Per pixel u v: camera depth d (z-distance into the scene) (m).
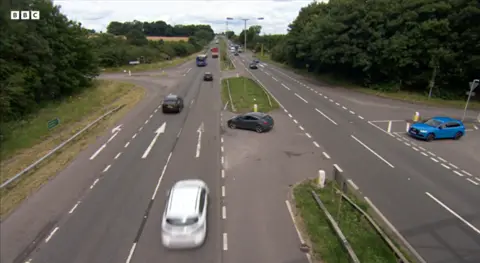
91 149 21.78
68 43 37.28
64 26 37.41
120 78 54.59
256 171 18.48
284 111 32.41
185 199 12.62
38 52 29.61
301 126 27.30
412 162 20.08
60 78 35.06
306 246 12.06
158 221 13.79
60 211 14.52
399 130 26.55
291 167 19.08
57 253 11.94
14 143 21.41
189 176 17.80
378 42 41.84
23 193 15.94
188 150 21.66
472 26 35.50
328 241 12.15
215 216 14.02
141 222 13.73
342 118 30.02
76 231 13.14
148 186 16.73
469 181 17.66
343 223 13.16
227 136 24.59
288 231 13.02
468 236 12.95
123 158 20.28
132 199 15.50
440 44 37.53
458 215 14.38
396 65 41.25
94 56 43.97
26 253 11.95
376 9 43.72
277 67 77.25
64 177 17.70
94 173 18.19
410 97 39.12
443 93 39.16
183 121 28.56
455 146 23.05
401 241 12.62
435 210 14.76
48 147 21.81
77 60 40.00
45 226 13.48
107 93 39.91
